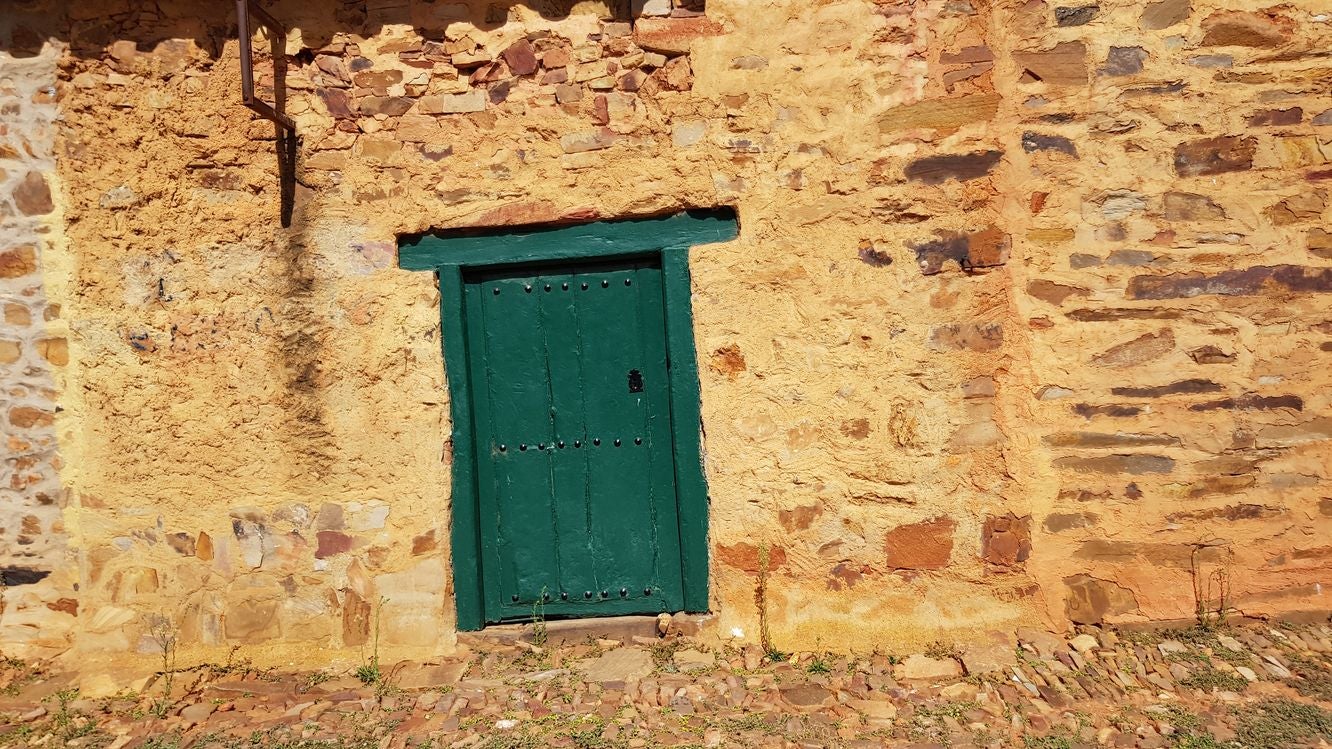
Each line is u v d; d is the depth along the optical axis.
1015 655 3.67
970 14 3.68
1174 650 3.68
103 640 3.86
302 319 3.77
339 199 3.74
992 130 3.70
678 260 3.79
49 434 3.84
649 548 3.94
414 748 3.21
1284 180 3.72
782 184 3.72
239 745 3.26
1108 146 3.71
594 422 3.92
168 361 3.78
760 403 3.78
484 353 3.90
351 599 3.83
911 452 3.77
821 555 3.81
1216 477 3.79
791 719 3.32
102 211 3.74
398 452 3.79
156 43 3.71
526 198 3.75
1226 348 3.76
